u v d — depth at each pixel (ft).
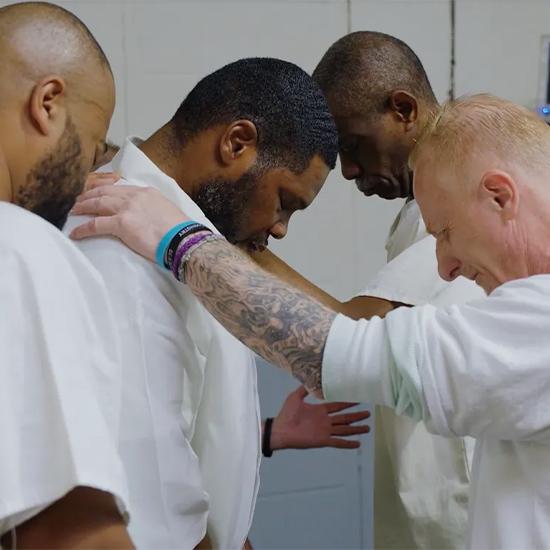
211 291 5.73
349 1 13.73
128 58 13.15
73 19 4.95
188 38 13.29
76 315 4.35
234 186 6.41
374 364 5.32
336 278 14.20
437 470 8.56
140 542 5.39
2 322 4.14
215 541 6.44
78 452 4.07
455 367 5.06
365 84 8.61
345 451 14.29
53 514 4.18
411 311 5.42
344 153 9.02
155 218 5.83
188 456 5.77
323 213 13.97
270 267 9.07
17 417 4.09
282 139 6.39
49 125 4.64
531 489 5.30
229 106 6.34
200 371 6.24
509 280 5.44
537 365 4.96
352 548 14.53
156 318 5.67
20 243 4.29
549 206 5.32
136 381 5.45
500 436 5.21
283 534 14.32
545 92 14.49
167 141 6.57
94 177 6.24
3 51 4.64
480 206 5.37
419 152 5.73
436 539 8.64
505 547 5.30
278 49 13.62
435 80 14.20
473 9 14.08
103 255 5.71
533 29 14.32
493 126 5.43
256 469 6.56
